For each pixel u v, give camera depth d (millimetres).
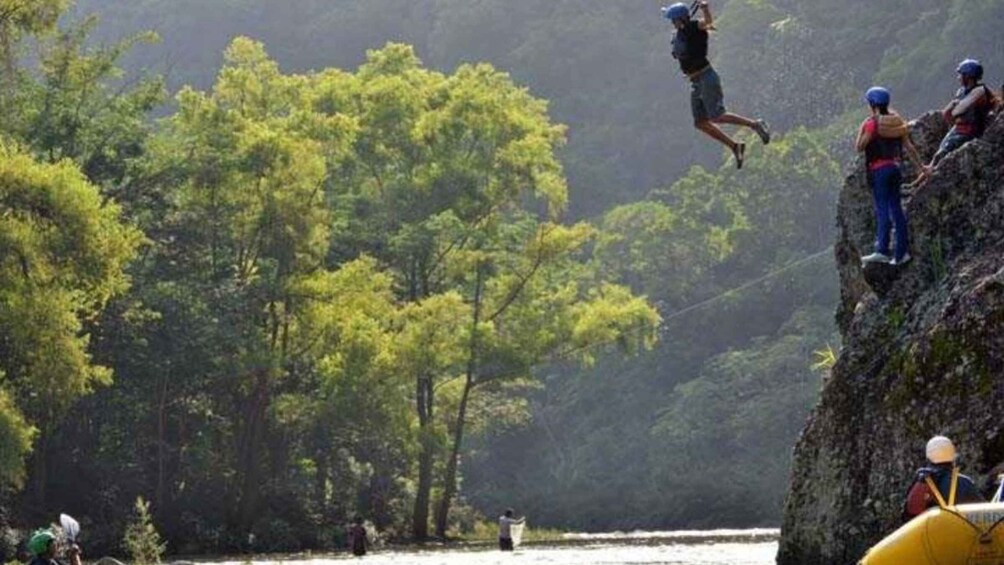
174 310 100812
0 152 71562
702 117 32000
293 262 107625
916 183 37688
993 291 33531
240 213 106938
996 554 22906
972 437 33188
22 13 83688
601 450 182375
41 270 70875
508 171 122688
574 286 124938
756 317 191125
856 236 40719
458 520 126250
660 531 152625
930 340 34625
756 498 162875
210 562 79438
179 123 108875
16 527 90062
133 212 105750
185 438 106312
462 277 118188
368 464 119625
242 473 105625
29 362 71750
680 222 195625
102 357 99750
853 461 36562
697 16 34531
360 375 103875
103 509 100125
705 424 173625
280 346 106688
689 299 194375
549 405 193125
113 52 106812
